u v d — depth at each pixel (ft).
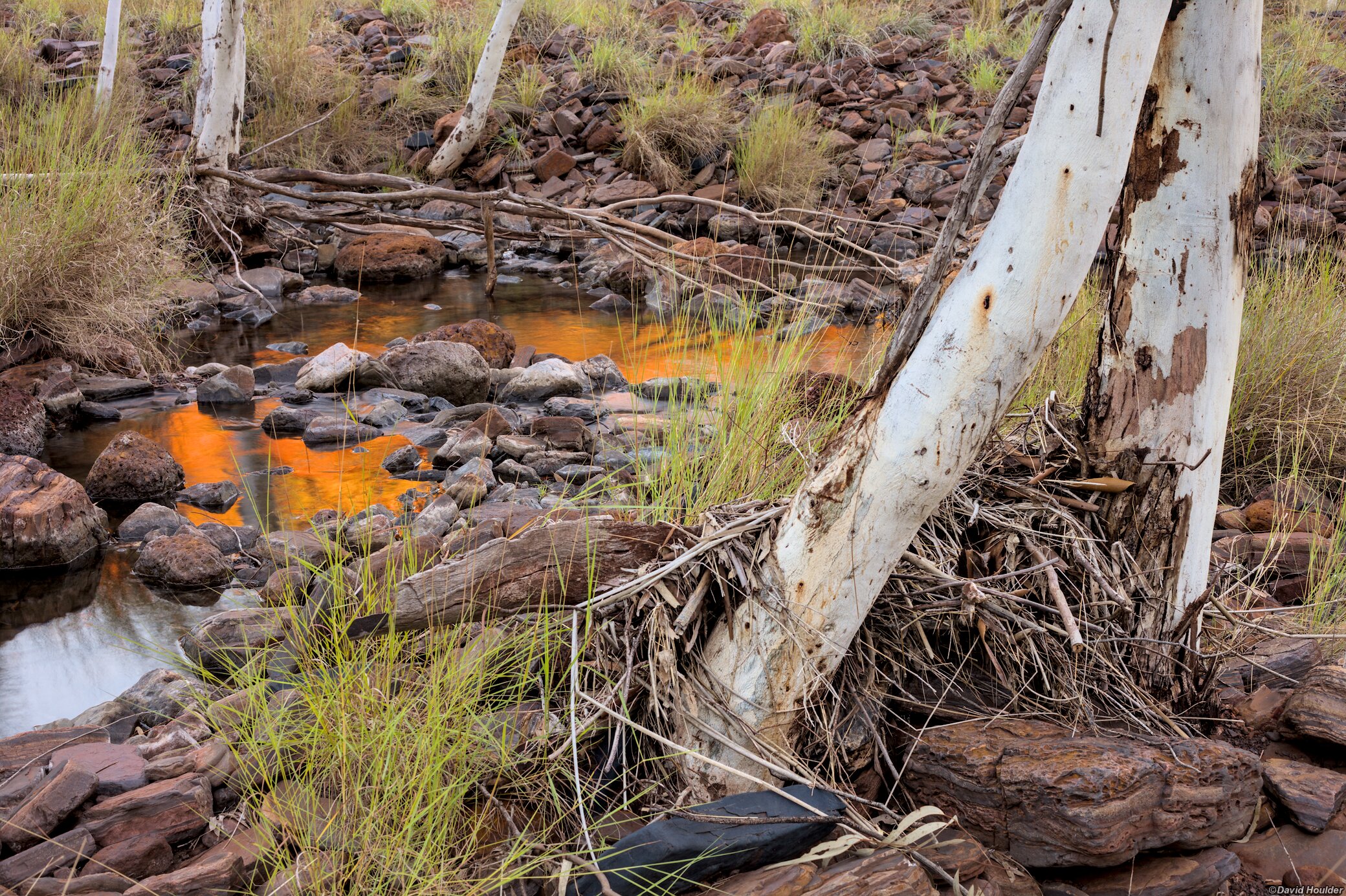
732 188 32.71
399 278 28.66
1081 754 7.65
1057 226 6.77
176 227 24.25
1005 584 8.84
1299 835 8.11
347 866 6.93
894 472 7.23
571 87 37.29
